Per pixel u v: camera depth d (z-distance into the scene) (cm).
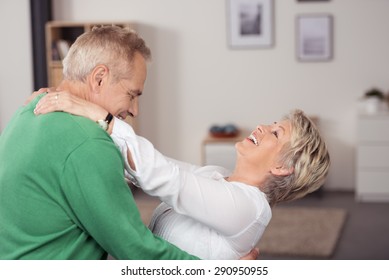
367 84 649
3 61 680
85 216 149
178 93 672
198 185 162
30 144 153
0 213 158
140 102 676
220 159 625
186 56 666
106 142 150
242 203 167
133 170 158
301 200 618
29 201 152
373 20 641
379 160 611
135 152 155
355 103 652
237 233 169
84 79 161
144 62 165
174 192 157
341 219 538
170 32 665
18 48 677
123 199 151
